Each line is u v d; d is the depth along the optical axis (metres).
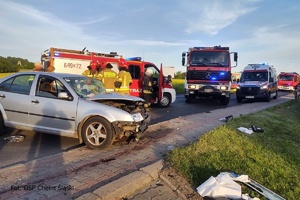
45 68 11.84
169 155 5.30
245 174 4.62
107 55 12.96
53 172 4.48
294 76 40.28
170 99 15.47
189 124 9.00
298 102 20.80
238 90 21.41
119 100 6.54
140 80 13.63
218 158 5.25
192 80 16.70
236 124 9.09
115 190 3.71
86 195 3.54
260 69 22.31
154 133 7.48
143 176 4.20
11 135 7.23
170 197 3.85
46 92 6.56
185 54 16.86
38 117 6.52
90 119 5.96
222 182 4.03
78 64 11.89
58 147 6.31
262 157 5.72
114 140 5.96
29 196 3.64
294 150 7.16
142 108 6.88
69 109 6.17
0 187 3.89
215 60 16.20
